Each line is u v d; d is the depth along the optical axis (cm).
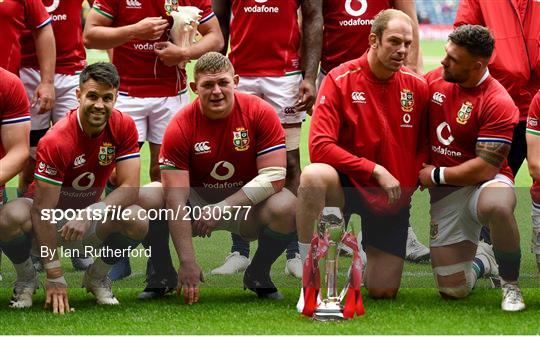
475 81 1160
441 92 1184
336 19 1470
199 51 1438
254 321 1073
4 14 1348
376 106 1177
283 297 1198
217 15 1500
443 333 1016
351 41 1469
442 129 1187
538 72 1349
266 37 1455
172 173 1173
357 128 1178
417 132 1199
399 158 1185
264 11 1450
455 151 1184
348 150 1193
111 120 1158
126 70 1455
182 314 1109
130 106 1459
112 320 1080
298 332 1022
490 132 1151
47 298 1138
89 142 1150
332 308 1083
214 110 1145
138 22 1420
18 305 1148
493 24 1353
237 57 1477
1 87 1133
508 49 1348
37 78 1470
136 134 1179
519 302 1123
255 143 1183
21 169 1148
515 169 1392
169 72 1466
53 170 1139
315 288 1085
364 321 1069
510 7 1348
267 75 1466
